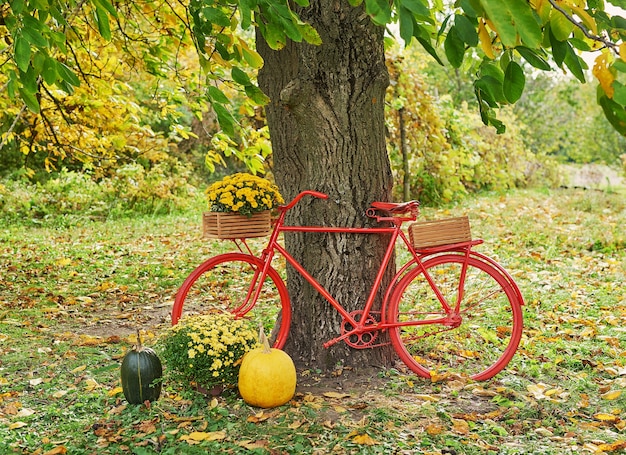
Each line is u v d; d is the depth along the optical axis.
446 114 14.83
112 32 6.45
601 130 21.34
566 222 11.04
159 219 13.40
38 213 13.73
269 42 2.85
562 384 4.16
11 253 9.45
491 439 3.35
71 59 7.26
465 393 4.00
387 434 3.35
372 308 4.33
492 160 16.64
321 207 4.29
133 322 5.83
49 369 4.44
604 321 5.53
